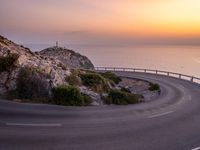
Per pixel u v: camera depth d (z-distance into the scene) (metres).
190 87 44.31
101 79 34.72
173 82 51.75
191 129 16.88
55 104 21.77
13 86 22.83
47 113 18.30
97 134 14.52
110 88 34.75
